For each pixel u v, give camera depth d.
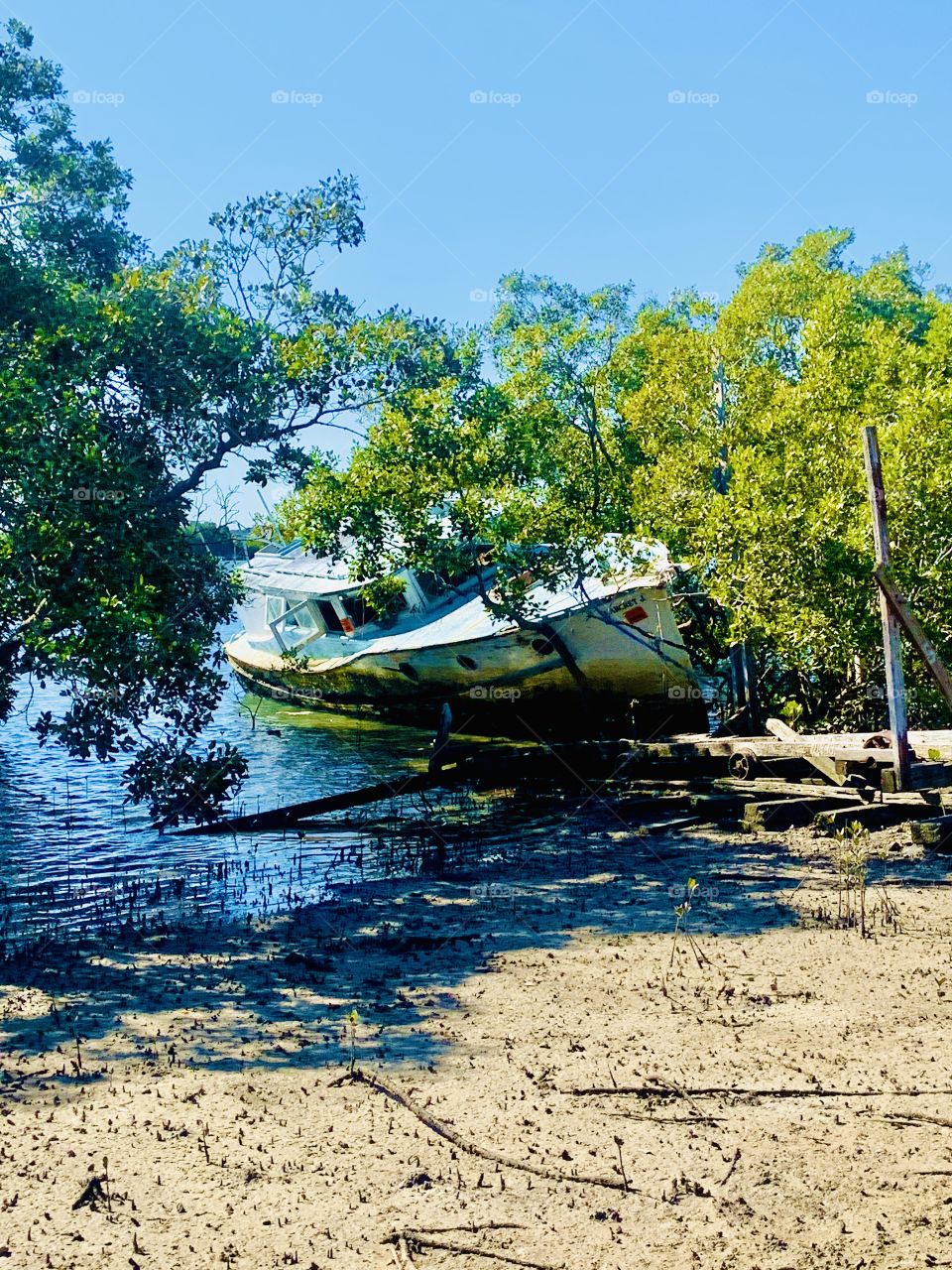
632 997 8.78
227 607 16.62
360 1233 5.33
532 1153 6.12
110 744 14.80
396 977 9.66
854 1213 5.39
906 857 13.65
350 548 30.81
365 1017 8.55
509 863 14.80
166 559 14.80
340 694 31.92
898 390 24.22
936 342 29.94
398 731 30.06
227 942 11.23
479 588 23.34
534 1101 6.81
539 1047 7.75
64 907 13.09
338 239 18.34
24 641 13.76
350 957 10.42
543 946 10.52
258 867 15.20
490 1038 7.96
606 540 24.78
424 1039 8.00
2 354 14.20
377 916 12.17
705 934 10.66
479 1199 5.63
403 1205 5.59
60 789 21.58
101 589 13.94
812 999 8.55
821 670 22.39
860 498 19.81
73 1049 7.96
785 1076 7.09
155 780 15.41
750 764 18.70
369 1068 7.45
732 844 15.16
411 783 19.05
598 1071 7.27
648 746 19.98
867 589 19.17
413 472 21.44
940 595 18.88
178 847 16.58
